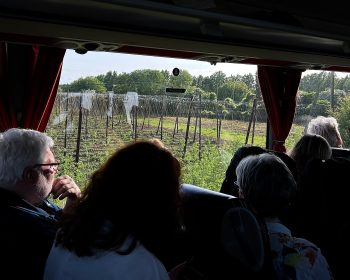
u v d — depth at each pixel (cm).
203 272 151
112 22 186
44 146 173
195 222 148
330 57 278
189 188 155
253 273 138
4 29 183
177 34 202
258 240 137
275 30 230
